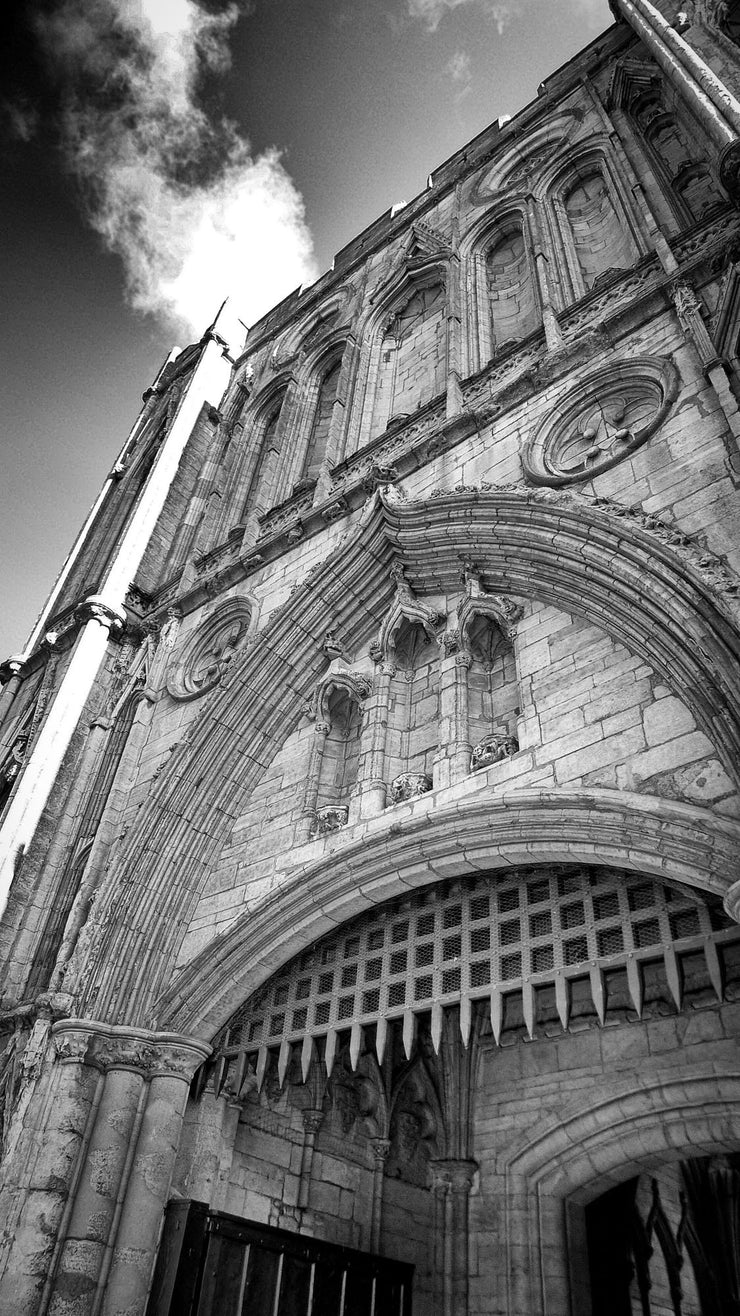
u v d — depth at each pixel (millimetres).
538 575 9086
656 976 8781
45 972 11352
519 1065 11312
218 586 14406
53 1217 8352
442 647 9828
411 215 19016
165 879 10453
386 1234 11102
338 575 11508
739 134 9133
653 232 11906
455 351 13898
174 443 19547
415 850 8000
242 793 11109
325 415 17531
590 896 7508
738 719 6223
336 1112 11453
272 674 11461
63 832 13211
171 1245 8211
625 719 7336
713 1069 9281
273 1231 8891
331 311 19641
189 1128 9430
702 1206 13594
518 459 10422
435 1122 11750
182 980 9469
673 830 6258
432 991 8008
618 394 10094
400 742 9914
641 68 14602
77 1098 9008
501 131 17922
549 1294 9648
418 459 11992
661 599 7238
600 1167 9992
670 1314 11672
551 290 13023
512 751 8297
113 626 15914
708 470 8070
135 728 13242
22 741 15047
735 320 8797
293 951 9055
